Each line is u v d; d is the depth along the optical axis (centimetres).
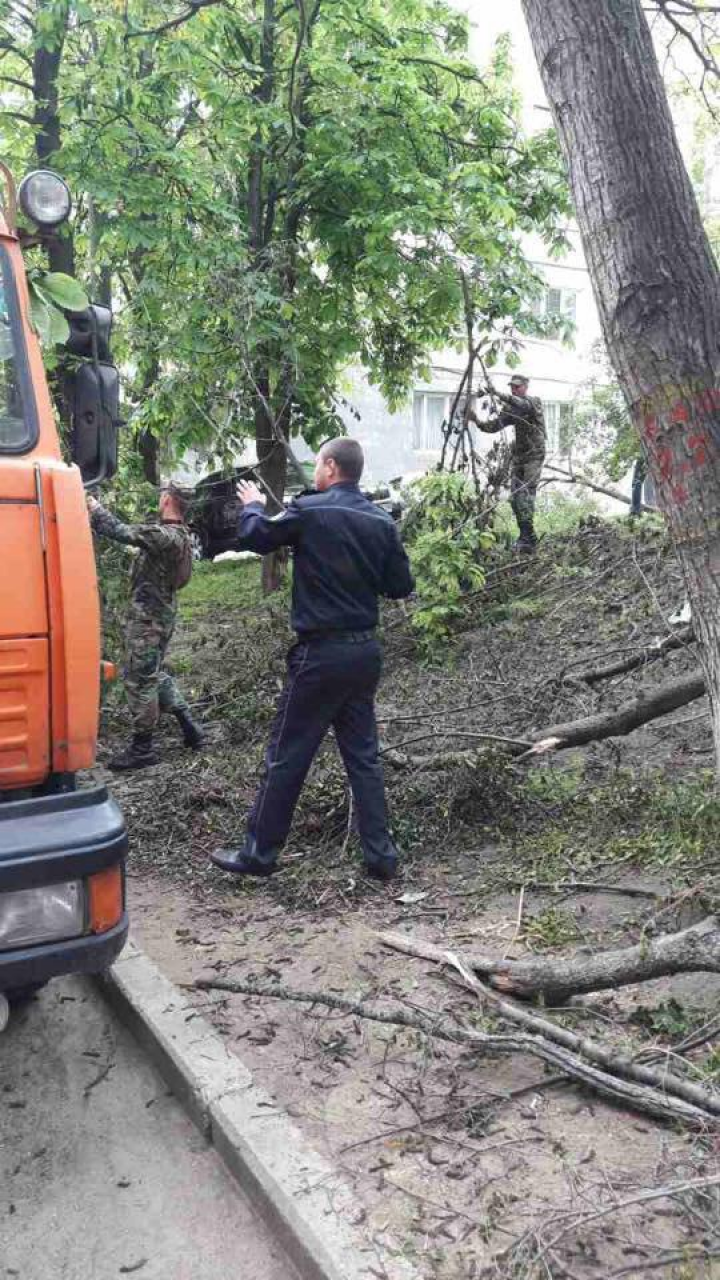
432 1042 326
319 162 1121
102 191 939
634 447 1052
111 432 367
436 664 805
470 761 508
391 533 436
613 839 466
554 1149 275
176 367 1096
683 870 418
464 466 919
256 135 1154
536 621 850
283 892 455
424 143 1136
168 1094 327
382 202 1119
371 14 1156
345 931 414
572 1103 298
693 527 300
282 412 1159
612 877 439
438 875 464
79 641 292
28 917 263
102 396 364
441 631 816
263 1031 344
